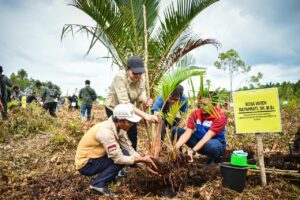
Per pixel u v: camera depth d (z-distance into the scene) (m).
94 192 2.86
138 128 6.12
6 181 3.31
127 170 3.56
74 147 5.18
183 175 2.96
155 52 4.33
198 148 3.29
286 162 3.28
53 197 2.80
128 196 2.79
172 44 4.33
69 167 3.91
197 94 3.01
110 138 2.76
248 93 2.77
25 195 2.91
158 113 3.13
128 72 3.16
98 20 3.79
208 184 2.89
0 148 5.02
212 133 3.33
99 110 15.92
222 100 3.06
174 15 4.17
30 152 4.76
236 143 4.86
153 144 3.15
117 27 3.88
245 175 2.74
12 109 8.27
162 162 2.92
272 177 2.89
